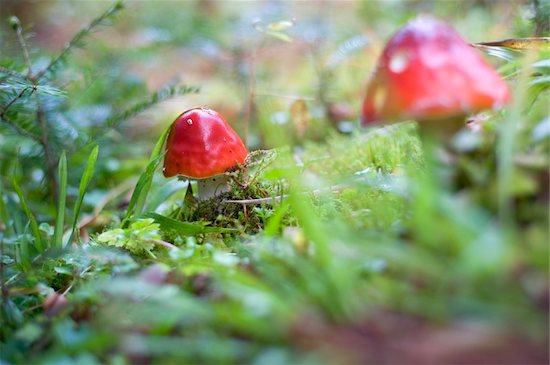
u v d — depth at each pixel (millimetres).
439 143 249
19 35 389
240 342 220
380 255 229
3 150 464
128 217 344
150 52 645
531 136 244
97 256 296
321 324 214
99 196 459
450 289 213
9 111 382
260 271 251
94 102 537
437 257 219
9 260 341
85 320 260
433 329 207
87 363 220
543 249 211
